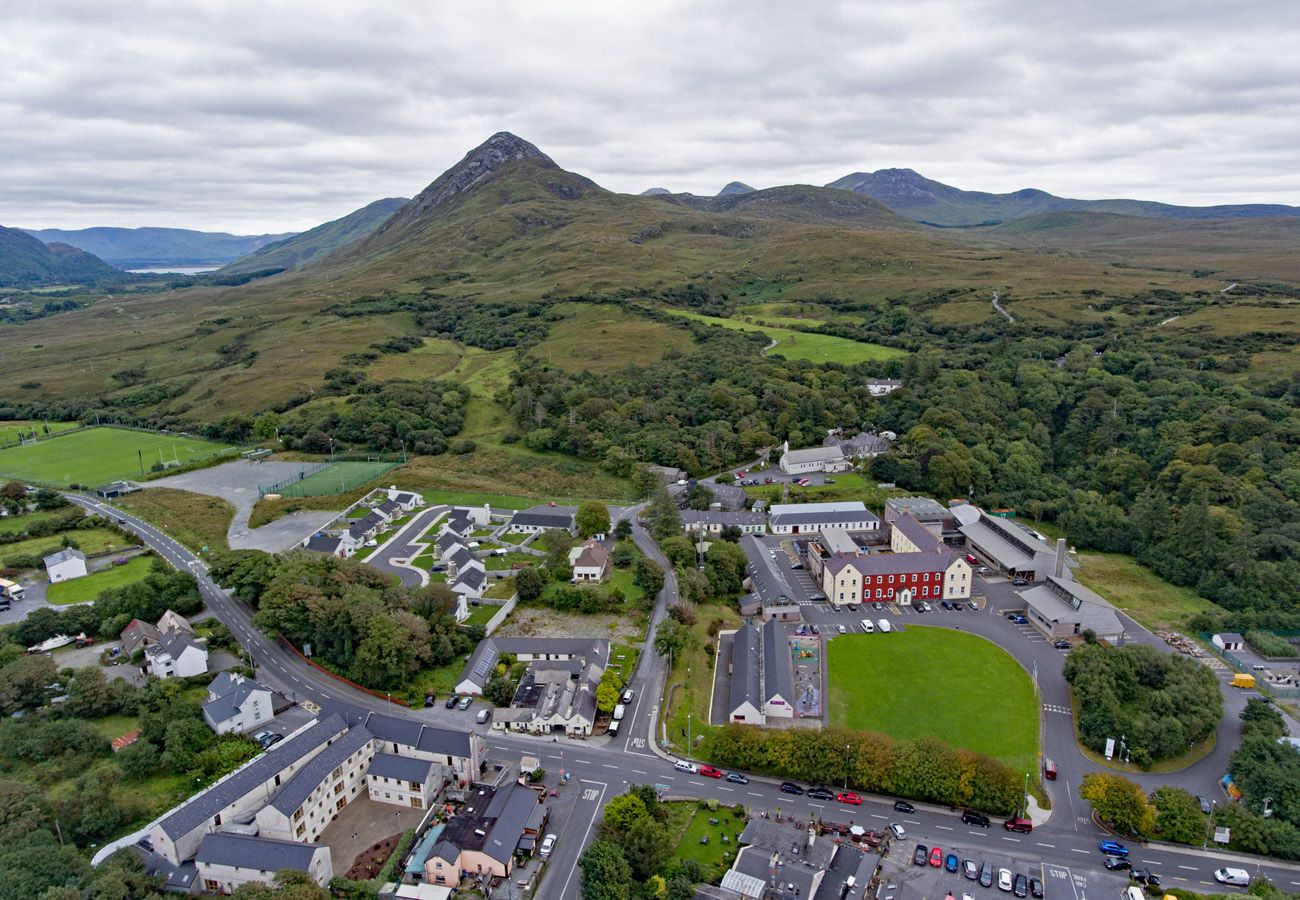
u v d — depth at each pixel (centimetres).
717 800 10306
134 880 8550
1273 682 13088
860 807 10288
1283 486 18825
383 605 13775
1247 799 10125
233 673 12512
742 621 15288
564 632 14438
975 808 10169
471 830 9281
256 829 9350
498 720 11900
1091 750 11438
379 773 10338
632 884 8669
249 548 18175
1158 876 9094
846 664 13700
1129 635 14900
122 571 16925
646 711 12169
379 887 8794
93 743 10919
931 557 16162
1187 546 17412
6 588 15712
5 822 9062
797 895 8481
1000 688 12950
